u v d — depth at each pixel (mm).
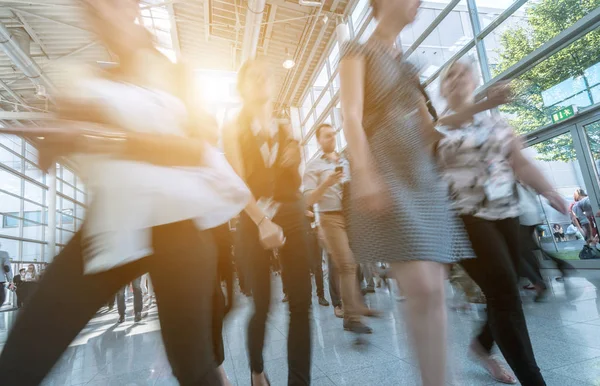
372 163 960
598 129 5066
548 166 5695
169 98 910
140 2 955
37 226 11891
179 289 831
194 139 896
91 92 786
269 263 1575
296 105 15281
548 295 3186
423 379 891
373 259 971
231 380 1915
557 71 5367
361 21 9086
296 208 1572
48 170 789
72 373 2387
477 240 1366
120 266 789
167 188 811
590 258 5148
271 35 10883
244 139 1583
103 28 881
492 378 1532
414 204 958
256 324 1536
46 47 9805
